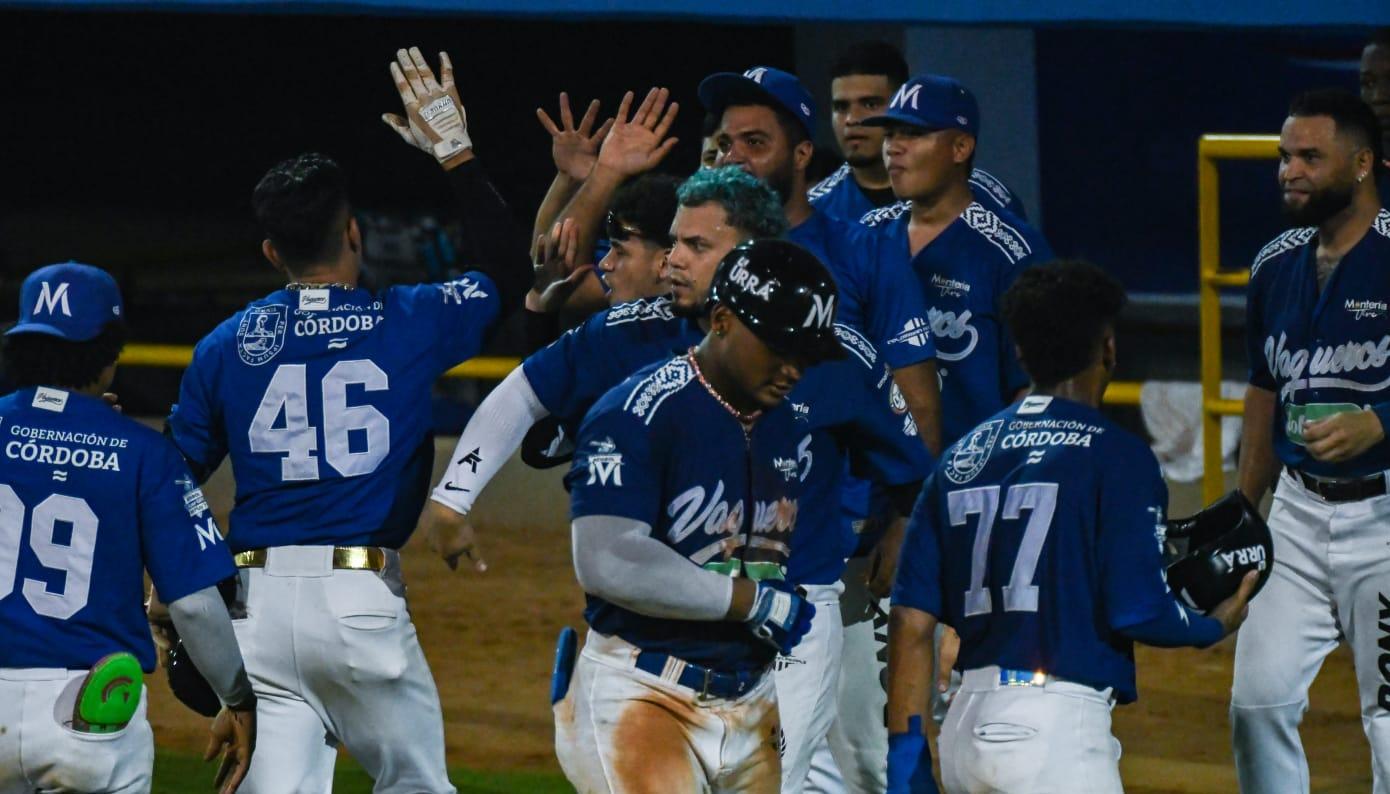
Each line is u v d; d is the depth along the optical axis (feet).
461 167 63.52
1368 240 63.93
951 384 72.02
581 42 214.69
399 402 59.82
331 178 60.08
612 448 47.01
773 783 50.78
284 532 59.16
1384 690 65.00
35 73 254.88
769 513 48.88
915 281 65.98
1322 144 62.90
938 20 75.51
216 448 60.95
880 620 65.05
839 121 80.53
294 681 59.52
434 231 190.19
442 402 154.40
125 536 53.52
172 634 62.28
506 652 110.42
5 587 52.44
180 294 218.79
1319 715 95.09
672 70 209.56
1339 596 65.62
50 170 254.27
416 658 60.70
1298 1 75.46
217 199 250.16
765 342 45.78
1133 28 77.46
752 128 64.23
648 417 47.03
